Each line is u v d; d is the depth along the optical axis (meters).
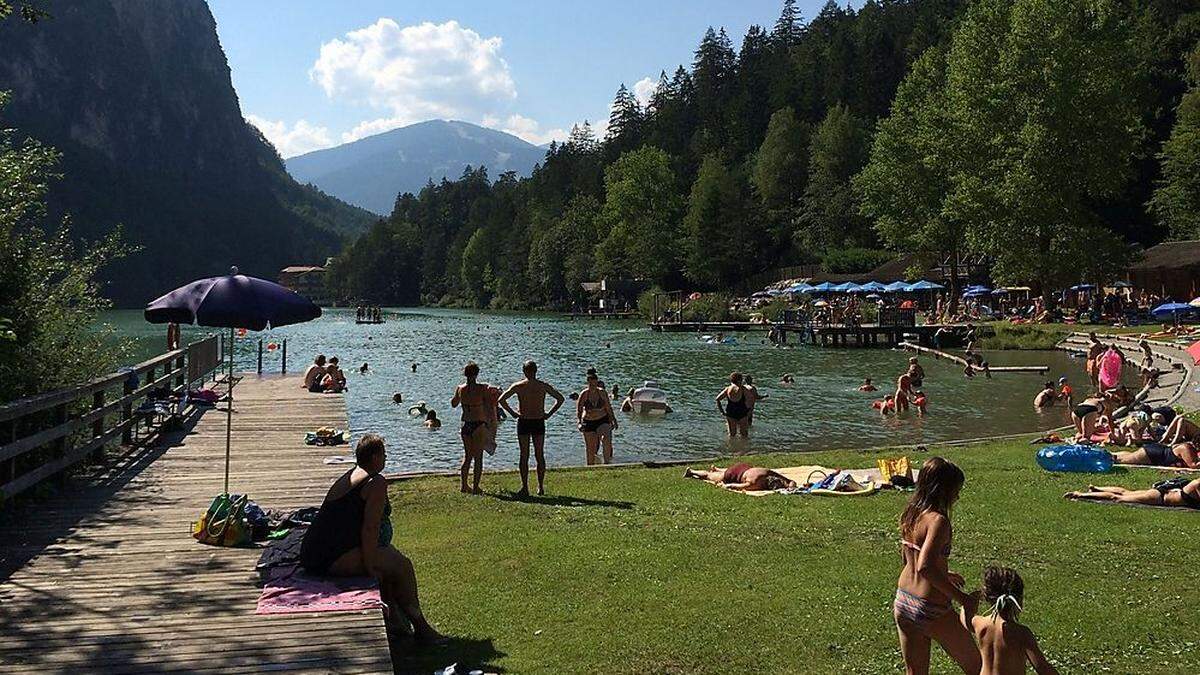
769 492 13.06
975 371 37.91
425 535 10.52
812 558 9.27
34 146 14.65
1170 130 82.44
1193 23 88.75
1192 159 71.19
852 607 7.74
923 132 62.56
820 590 8.20
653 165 120.50
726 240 108.75
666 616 7.53
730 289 109.62
